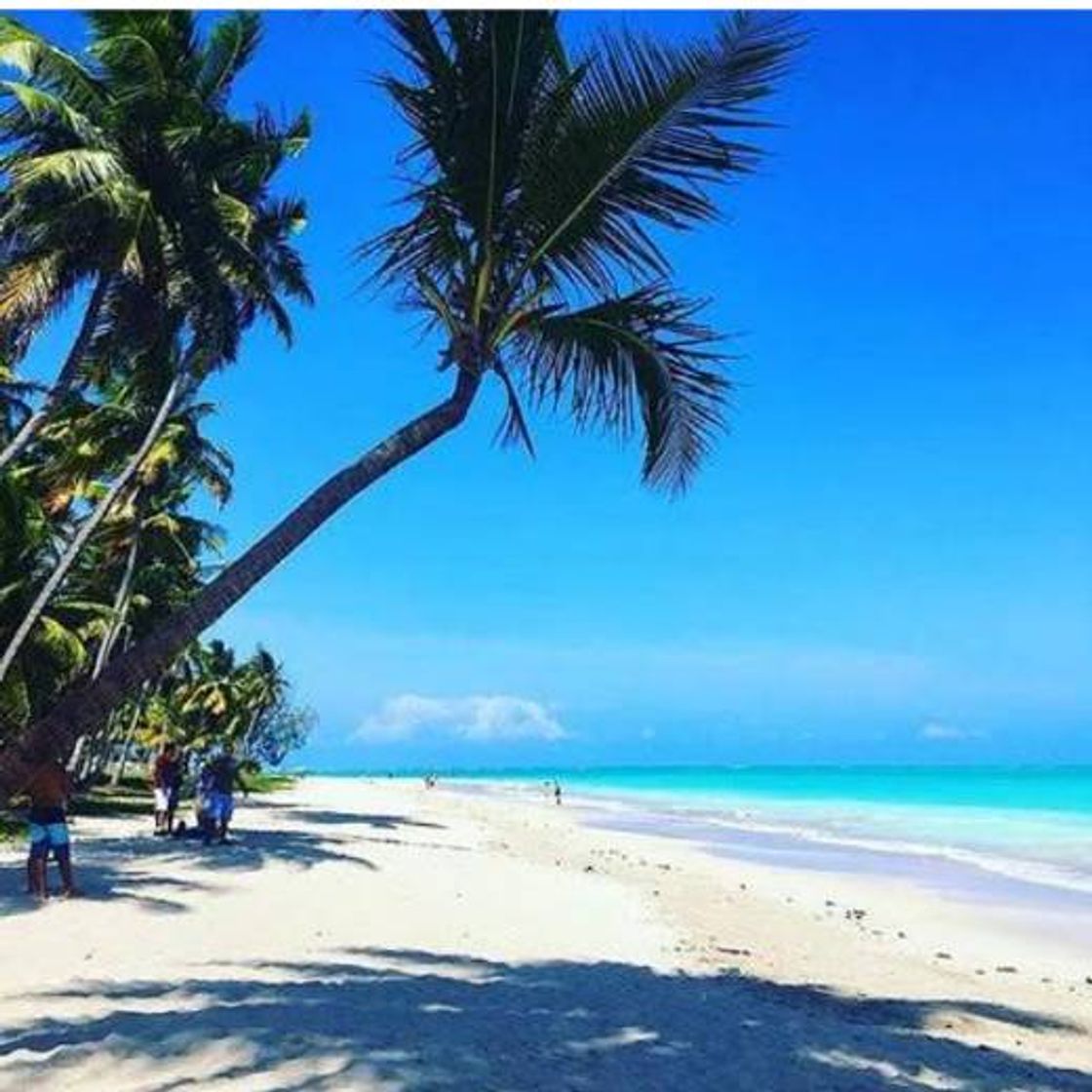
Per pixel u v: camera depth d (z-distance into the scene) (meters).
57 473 30.05
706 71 6.12
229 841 24.20
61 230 17.66
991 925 20.97
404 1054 7.17
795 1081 7.88
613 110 6.23
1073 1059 10.18
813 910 21.66
